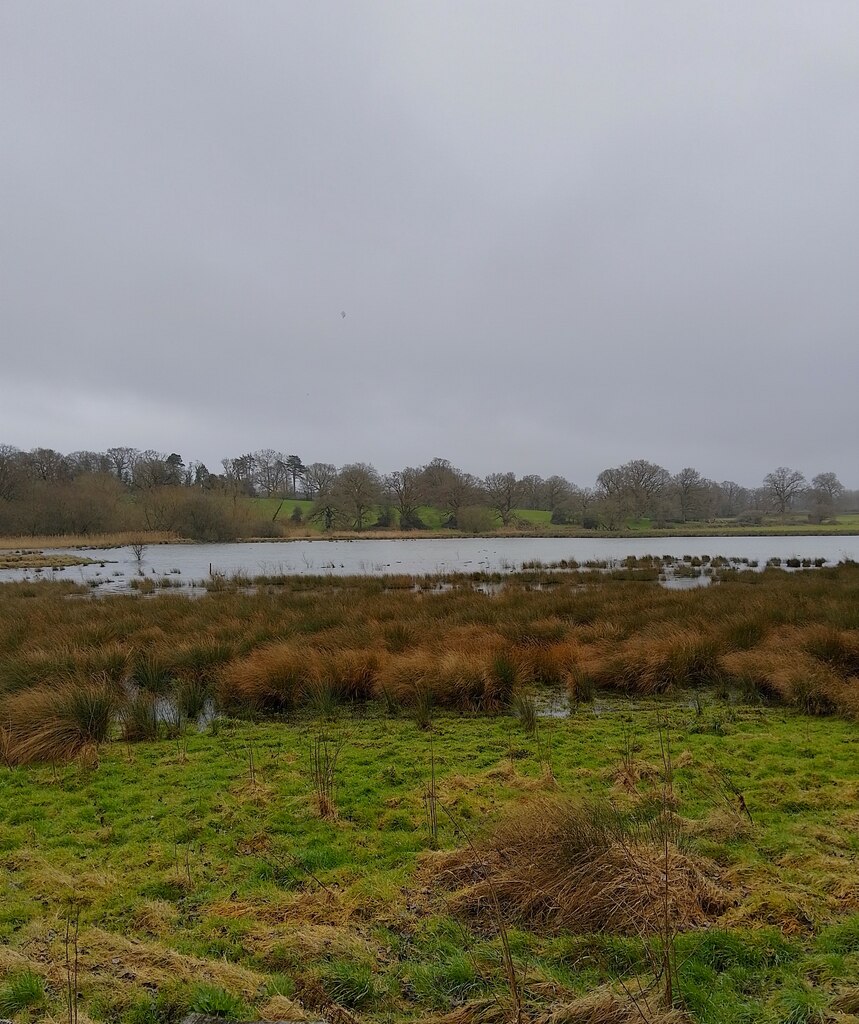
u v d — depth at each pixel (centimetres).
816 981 276
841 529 7369
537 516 9400
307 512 9181
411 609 1379
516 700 762
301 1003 278
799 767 543
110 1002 278
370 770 577
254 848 430
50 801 520
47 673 849
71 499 6431
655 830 416
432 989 284
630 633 1078
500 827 406
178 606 1478
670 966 277
